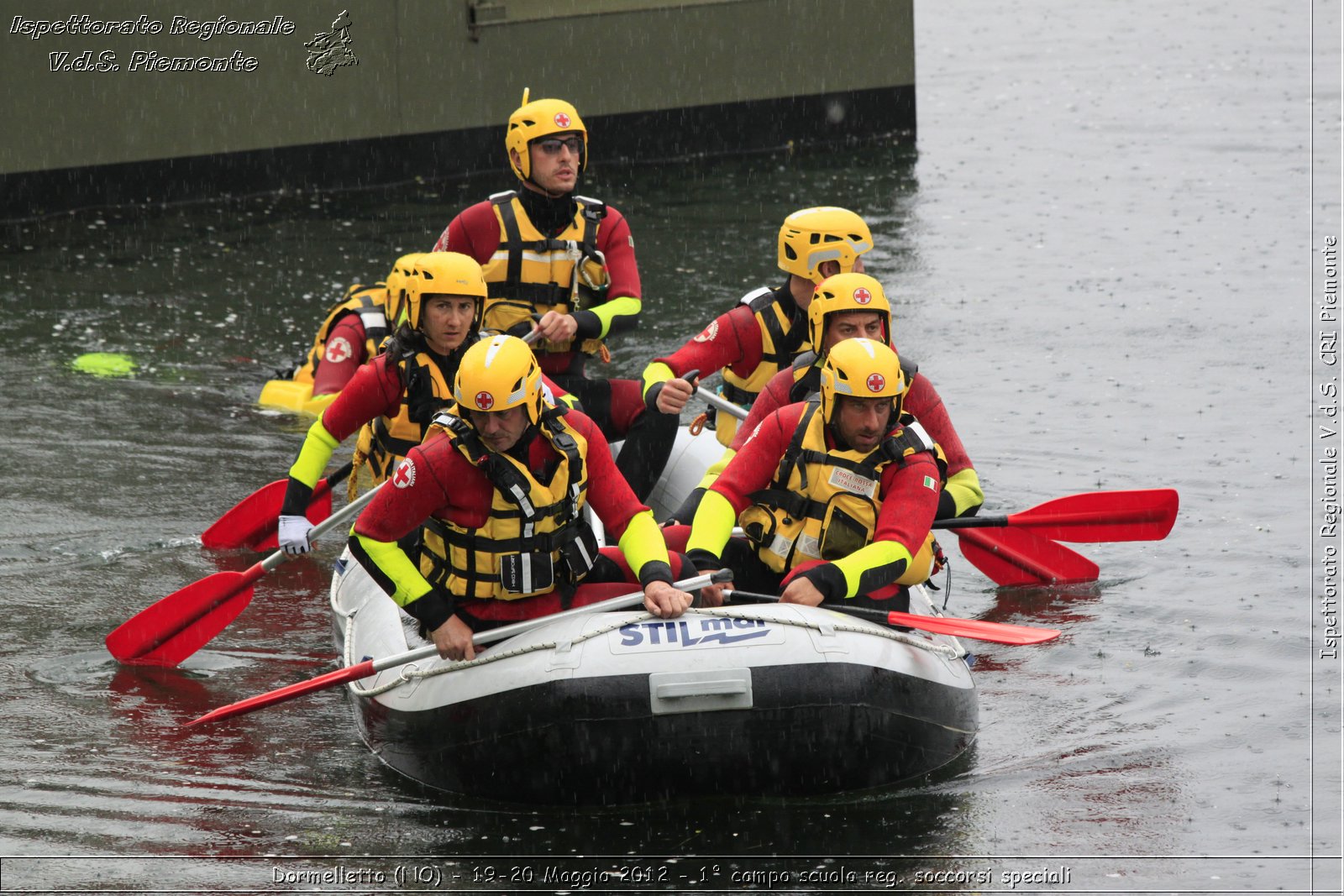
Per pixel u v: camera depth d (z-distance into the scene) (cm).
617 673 1792
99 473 3169
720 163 6788
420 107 6381
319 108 6188
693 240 5312
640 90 6769
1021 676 2223
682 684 1778
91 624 2448
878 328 2119
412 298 2225
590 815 1812
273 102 6097
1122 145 6600
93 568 2684
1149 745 1980
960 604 2539
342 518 2330
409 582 1867
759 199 5978
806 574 1898
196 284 4806
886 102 7206
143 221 5688
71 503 2992
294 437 3431
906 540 1923
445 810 1834
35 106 5656
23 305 4541
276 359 4044
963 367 3806
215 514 2961
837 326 2111
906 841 1727
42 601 2531
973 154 6669
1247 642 2309
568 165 2653
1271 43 8931
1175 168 6100
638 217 5719
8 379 3825
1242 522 2792
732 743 1794
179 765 1953
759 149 7044
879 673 1847
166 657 2308
